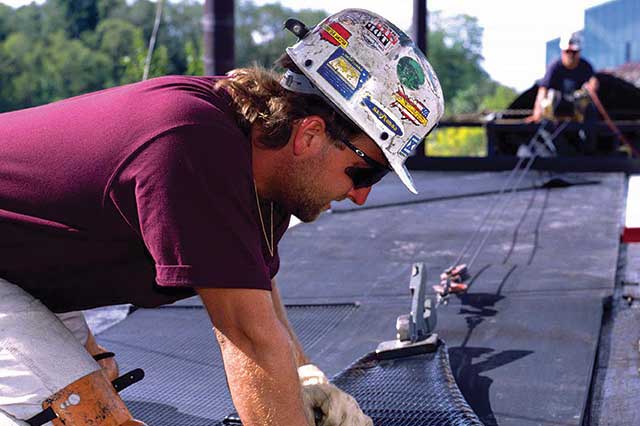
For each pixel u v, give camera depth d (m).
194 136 1.68
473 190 6.58
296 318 3.61
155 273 1.88
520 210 5.76
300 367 2.28
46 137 1.82
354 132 1.81
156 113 1.72
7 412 1.88
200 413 2.73
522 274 4.02
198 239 1.65
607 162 7.42
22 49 40.84
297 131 1.80
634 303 3.65
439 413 2.39
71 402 1.89
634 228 4.83
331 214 5.76
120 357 3.27
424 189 6.68
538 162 7.63
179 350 3.32
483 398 2.67
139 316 3.78
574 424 2.45
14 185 1.81
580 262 4.25
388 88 1.80
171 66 35.16
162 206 1.65
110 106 1.80
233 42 7.73
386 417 2.42
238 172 1.70
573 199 6.12
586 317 3.35
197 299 3.99
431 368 2.75
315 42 1.81
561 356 2.96
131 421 1.95
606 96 9.23
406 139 1.82
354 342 3.30
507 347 3.08
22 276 1.92
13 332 1.88
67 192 1.77
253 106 1.78
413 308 2.94
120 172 1.71
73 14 42.25
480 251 4.62
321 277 4.21
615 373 2.87
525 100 9.36
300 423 1.74
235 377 1.73
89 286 1.93
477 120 8.92
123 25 41.12
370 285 4.04
